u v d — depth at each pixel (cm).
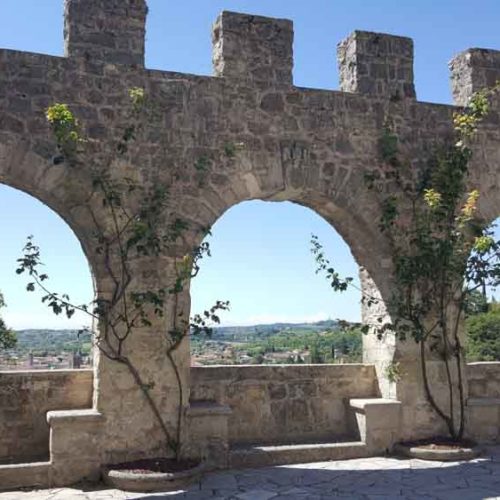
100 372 898
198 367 1047
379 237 1067
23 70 904
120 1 965
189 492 809
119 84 948
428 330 1070
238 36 1019
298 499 771
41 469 849
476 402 1081
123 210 927
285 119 1026
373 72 1091
